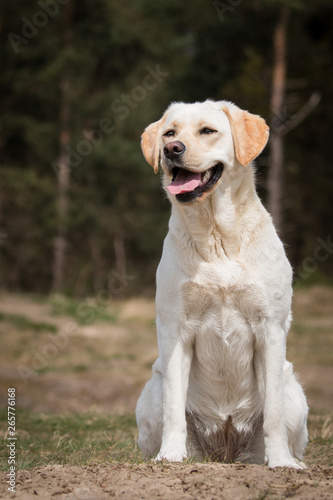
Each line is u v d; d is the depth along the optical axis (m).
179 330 4.32
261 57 26.23
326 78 28.12
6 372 11.25
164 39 27.50
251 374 4.45
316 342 15.09
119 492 3.36
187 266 4.26
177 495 3.31
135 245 27.70
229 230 4.22
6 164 26.08
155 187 26.31
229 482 3.48
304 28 29.41
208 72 28.86
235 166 4.36
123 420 7.32
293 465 4.06
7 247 25.17
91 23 25.73
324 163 30.34
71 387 10.16
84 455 5.11
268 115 24.17
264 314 4.23
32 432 6.84
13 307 16.91
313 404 8.81
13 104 25.30
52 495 3.35
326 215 30.55
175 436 4.18
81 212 24.64
